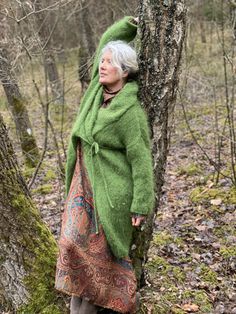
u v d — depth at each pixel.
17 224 3.30
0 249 3.24
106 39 3.25
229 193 6.19
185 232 5.29
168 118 3.23
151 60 3.06
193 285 4.12
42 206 6.69
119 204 2.96
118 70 2.99
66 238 3.03
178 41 3.04
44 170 8.55
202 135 9.39
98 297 3.06
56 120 12.34
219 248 4.82
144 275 3.87
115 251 3.00
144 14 3.03
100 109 3.03
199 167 7.60
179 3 2.99
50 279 3.32
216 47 13.77
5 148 3.39
